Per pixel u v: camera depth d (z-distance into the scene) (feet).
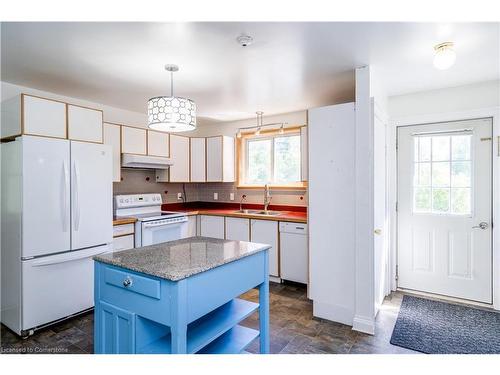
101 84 9.88
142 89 10.44
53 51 7.33
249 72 8.90
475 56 7.75
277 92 11.01
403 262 11.30
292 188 14.19
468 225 10.15
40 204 8.08
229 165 15.53
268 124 14.99
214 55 7.63
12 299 8.09
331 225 8.95
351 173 8.61
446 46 6.99
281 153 14.83
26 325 7.85
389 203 11.23
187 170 15.20
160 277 4.45
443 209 10.60
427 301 10.28
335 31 6.42
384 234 10.60
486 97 9.71
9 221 8.21
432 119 10.53
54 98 10.91
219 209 16.21
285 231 12.03
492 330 8.22
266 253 6.59
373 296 8.16
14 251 8.02
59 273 8.57
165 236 12.53
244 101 12.22
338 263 8.82
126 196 12.67
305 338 7.85
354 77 9.36
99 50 7.29
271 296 10.98
